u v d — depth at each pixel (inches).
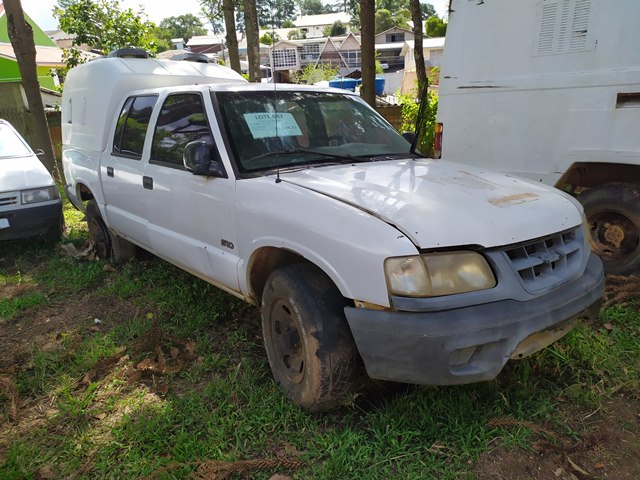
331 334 104.6
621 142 160.4
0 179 235.1
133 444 106.1
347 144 149.3
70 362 140.6
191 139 147.1
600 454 98.3
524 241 100.5
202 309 166.4
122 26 469.4
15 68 719.1
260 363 135.0
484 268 95.2
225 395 120.4
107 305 180.2
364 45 356.2
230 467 95.7
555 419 106.8
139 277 202.8
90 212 224.5
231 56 423.8
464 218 98.4
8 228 230.5
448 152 207.6
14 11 363.6
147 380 130.7
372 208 101.6
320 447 102.8
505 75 185.6
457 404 109.5
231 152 132.4
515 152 187.2
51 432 112.7
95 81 212.4
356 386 110.0
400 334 91.9
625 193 164.1
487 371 93.7
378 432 103.7
